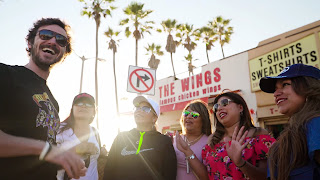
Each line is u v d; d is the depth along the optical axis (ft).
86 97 11.54
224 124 8.75
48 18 5.64
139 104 11.14
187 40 80.33
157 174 9.12
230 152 6.82
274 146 5.51
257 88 32.27
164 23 78.23
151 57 77.56
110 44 78.48
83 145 9.84
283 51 29.22
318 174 4.29
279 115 29.66
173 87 46.29
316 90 4.87
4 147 3.23
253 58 33.37
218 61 38.58
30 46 5.40
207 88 39.47
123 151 9.62
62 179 6.97
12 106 3.96
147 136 10.06
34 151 3.46
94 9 70.69
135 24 71.46
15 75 4.24
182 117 12.07
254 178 6.72
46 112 4.70
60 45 5.52
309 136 4.36
